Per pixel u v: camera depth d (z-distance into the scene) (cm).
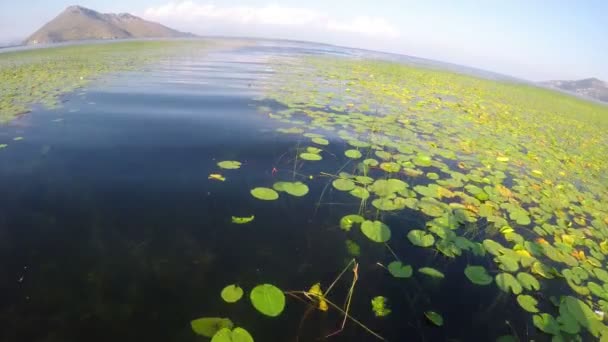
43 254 249
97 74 980
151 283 231
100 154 422
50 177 357
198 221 303
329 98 862
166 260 254
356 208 351
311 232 304
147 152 437
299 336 201
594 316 239
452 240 304
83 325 197
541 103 1480
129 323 201
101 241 268
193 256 261
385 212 349
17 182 343
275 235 295
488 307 239
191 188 356
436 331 215
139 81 905
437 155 532
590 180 537
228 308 216
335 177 413
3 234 266
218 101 734
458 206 370
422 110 855
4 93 689
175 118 589
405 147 539
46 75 931
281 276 249
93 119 556
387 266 269
